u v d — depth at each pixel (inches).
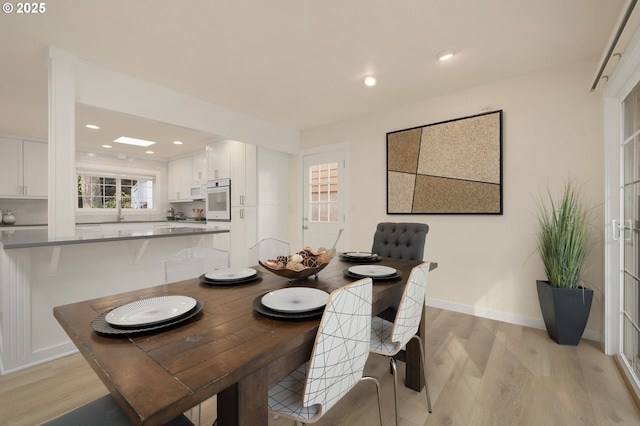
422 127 127.0
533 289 103.1
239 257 178.4
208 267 75.8
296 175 182.1
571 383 69.8
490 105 111.1
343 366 38.6
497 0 67.6
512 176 106.7
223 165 190.4
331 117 151.2
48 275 82.7
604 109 84.1
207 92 118.6
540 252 98.5
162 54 90.0
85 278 89.5
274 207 180.7
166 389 23.2
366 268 65.9
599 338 91.4
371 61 95.0
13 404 63.5
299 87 114.7
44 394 67.1
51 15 71.1
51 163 82.9
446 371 75.7
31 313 79.7
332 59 94.0
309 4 69.2
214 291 51.5
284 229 186.4
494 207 109.0
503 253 108.7
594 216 92.8
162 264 107.5
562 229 89.0
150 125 153.8
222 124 134.3
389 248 90.7
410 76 105.6
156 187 250.7
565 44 85.6
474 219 114.9
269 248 90.4
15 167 173.9
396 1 68.2
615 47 67.4
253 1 67.9
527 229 104.0
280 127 164.1
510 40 83.7
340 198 158.4
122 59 92.4
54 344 83.4
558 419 58.2
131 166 235.5
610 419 58.1
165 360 27.8
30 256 79.7
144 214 245.4
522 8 70.3
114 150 219.5
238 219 180.4
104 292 93.2
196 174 224.1
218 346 30.8
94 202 222.4
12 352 76.5
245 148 176.7
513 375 73.5
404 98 125.7
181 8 69.9
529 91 103.4
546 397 64.9
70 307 42.5
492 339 93.6
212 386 24.3
